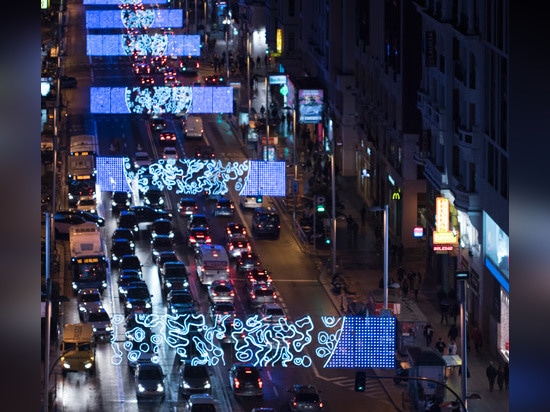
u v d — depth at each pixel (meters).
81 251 127.19
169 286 123.31
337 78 170.25
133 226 145.38
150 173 163.38
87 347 100.19
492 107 103.19
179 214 154.75
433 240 112.88
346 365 101.94
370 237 142.12
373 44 153.25
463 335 83.50
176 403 94.38
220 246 130.88
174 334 107.38
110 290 126.00
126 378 100.06
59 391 96.44
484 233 105.19
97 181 161.38
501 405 91.62
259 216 144.38
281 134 194.50
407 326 100.44
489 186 102.44
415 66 133.50
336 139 171.62
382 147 145.88
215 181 164.00
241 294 124.06
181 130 198.88
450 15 114.12
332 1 176.62
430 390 89.81
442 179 115.38
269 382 99.12
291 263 134.00
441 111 114.88
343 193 162.00
